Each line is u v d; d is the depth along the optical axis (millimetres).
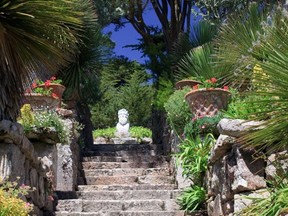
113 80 19281
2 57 4301
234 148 4230
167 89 9352
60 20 4344
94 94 10703
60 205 6277
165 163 8578
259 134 2840
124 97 18953
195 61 8461
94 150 10047
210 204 5184
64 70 9594
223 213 4500
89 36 9805
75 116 9375
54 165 6328
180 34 10266
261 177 4016
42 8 4172
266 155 3967
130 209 6355
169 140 8469
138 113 18766
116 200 6535
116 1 12250
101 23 12000
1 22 4164
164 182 7707
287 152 3504
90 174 8156
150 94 18859
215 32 9766
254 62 2998
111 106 18922
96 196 6750
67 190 7230
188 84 7949
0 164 4223
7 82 4469
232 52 3795
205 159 5539
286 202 3256
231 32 4934
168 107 7273
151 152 9578
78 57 9617
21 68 4473
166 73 9617
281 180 3424
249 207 3480
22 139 4461
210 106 6258
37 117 5934
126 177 7871
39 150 5941
